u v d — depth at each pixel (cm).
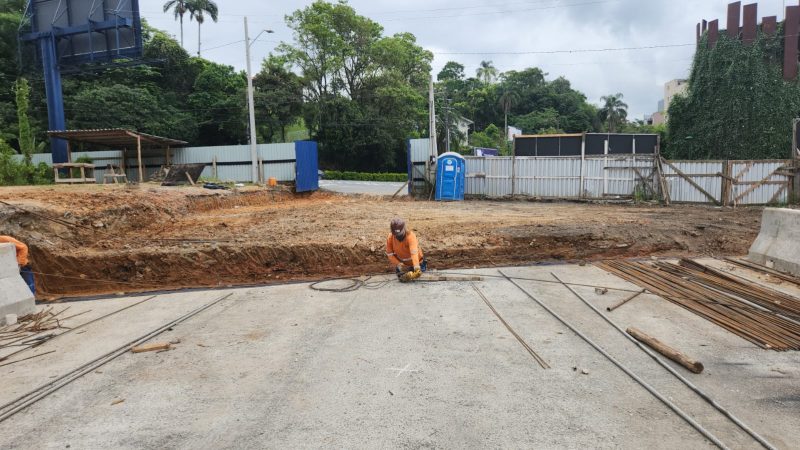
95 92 3456
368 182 4278
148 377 433
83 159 2333
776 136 2914
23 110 2166
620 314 571
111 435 336
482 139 7319
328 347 490
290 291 736
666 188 1731
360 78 5316
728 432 318
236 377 426
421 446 309
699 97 3194
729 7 3019
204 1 6419
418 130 6162
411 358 454
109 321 619
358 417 348
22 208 959
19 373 453
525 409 353
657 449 300
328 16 4822
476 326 539
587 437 315
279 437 326
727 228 1070
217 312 639
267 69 4850
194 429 340
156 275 926
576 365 431
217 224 1316
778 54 2919
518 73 9544
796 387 382
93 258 925
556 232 1045
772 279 695
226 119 4528
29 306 659
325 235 1088
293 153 2372
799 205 1588
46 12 2167
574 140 2723
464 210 1560
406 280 753
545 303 622
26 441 332
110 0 2098
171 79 4728
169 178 2052
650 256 913
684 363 416
